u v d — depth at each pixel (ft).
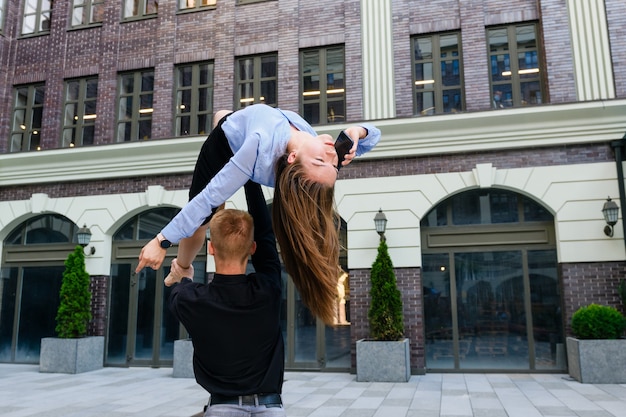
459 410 24.70
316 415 23.95
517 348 36.55
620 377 30.94
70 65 48.85
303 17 44.01
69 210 45.27
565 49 38.22
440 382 33.22
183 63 46.16
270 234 7.88
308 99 42.96
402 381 33.58
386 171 39.34
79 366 39.78
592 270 34.99
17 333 46.03
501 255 37.96
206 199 6.49
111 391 31.73
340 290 7.09
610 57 37.35
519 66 39.75
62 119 48.37
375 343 34.40
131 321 43.45
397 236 38.22
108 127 46.42
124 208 44.14
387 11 41.91
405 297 37.37
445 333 37.73
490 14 40.47
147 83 47.26
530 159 37.32
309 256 6.33
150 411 25.80
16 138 49.73
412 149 38.91
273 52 44.45
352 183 39.58
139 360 42.91
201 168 7.85
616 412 23.52
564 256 35.53
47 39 50.21
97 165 44.98
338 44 42.91
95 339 41.83
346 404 26.55
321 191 6.36
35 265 46.52
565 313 35.09
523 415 23.35
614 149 35.99
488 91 39.06
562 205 36.22
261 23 44.91
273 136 6.68
